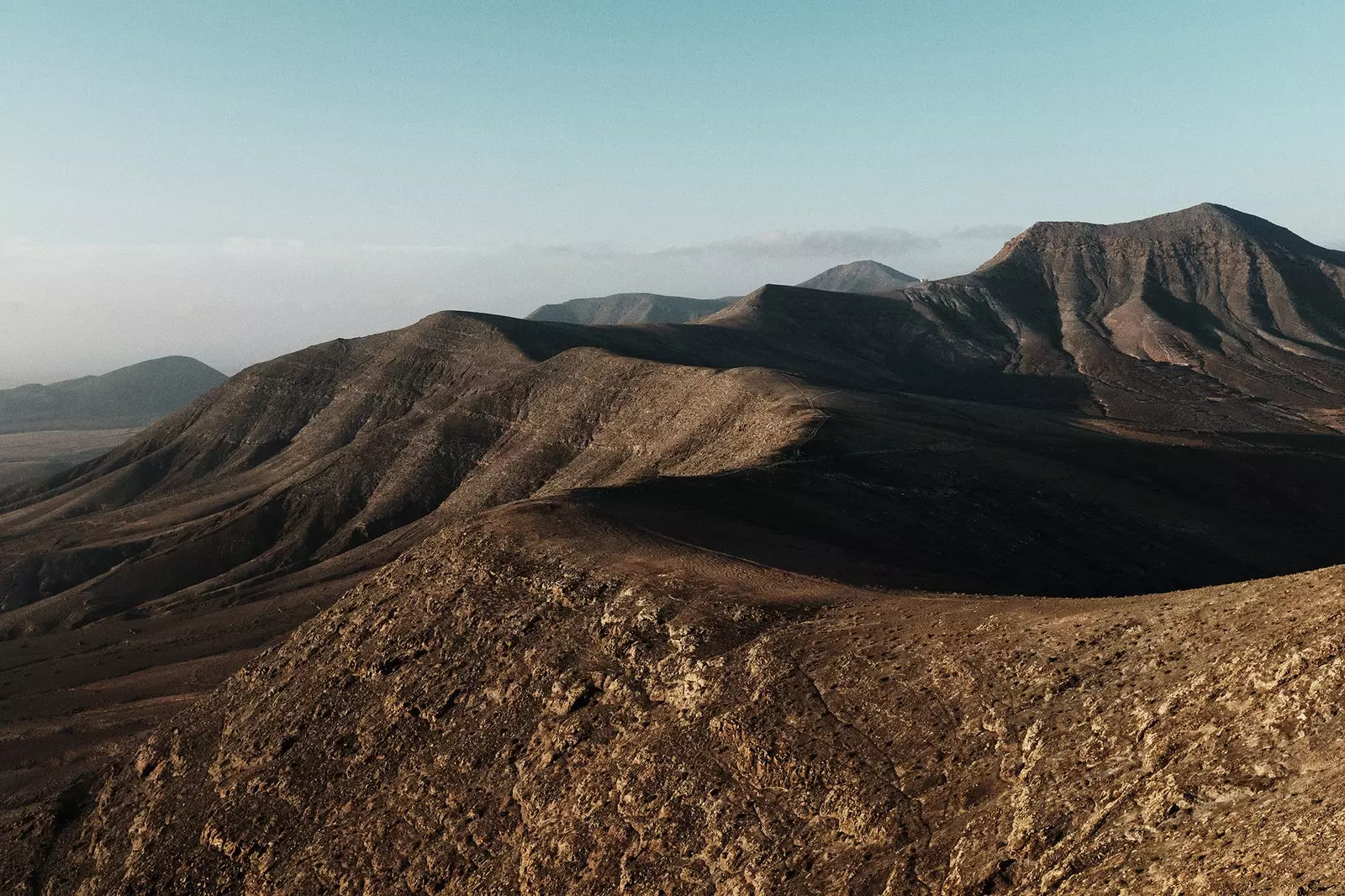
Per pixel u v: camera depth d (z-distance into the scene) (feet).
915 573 220.02
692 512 245.24
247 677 208.13
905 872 94.07
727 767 124.16
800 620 151.43
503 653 172.55
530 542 201.87
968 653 122.83
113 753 248.11
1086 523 310.04
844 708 122.93
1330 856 62.44
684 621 156.46
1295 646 87.35
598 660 159.43
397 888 141.08
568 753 144.36
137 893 167.22
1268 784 76.43
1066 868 82.12
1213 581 286.46
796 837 108.78
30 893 184.65
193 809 178.81
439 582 199.72
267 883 154.81
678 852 117.08
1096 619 119.55
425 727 167.73
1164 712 92.22
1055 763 95.50
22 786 239.50
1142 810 83.10
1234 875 67.67
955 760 105.81
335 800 163.22
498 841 138.41
